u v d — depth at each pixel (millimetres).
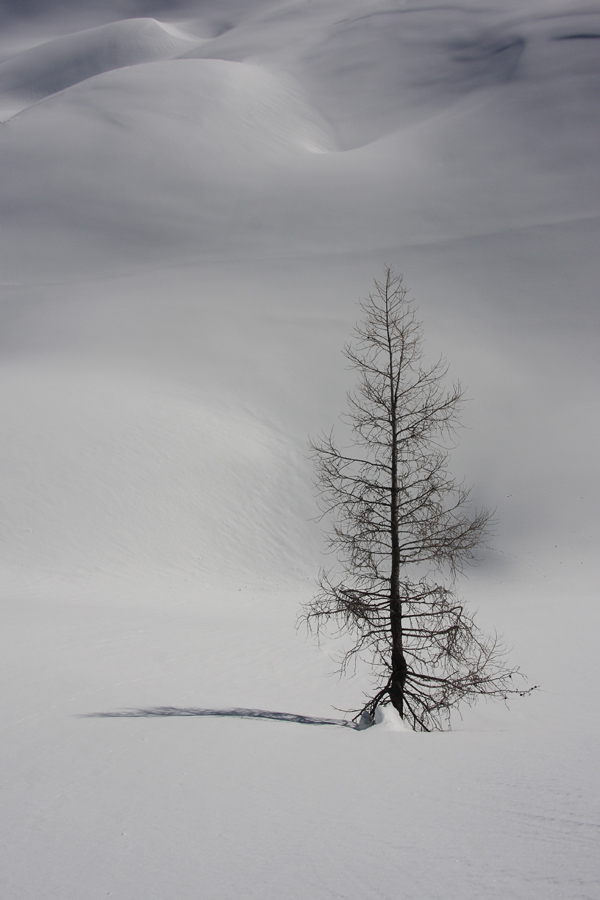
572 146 91125
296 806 6051
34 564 28078
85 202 95375
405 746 8430
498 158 92125
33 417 37438
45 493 32281
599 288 59312
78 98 119438
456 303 59156
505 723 11984
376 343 12125
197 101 116750
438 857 4594
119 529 31219
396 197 86625
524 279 62031
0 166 102625
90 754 8242
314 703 14141
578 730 9750
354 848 4926
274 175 98125
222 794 6566
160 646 17938
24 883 4852
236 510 34406
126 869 4965
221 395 44938
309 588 29453
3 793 6895
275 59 149125
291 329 54531
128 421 38719
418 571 31016
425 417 11641
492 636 21625
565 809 5273
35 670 13570
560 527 34031
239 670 16469
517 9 139375
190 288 64875
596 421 42000
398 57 135250
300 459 39000
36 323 57281
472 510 35656
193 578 29203
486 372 47781
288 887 4379
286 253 76812
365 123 119625
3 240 88312
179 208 92812
